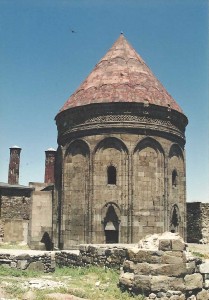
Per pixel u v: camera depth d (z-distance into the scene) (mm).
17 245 31750
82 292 11695
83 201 23859
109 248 14891
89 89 25609
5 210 34281
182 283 11586
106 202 23203
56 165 27344
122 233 22672
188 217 30016
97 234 23047
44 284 12625
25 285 12445
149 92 24953
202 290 12039
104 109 24031
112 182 23625
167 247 11711
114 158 23562
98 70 26953
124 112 23828
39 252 17031
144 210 23078
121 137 23594
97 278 13664
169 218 23891
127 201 22891
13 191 34844
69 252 17188
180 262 11648
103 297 11461
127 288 11875
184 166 26312
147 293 11430
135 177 23266
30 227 28375
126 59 27062
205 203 29297
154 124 24203
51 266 16531
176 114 25453
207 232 28906
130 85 24938
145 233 22859
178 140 25766
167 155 24438
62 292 11711
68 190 24797
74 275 14516
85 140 24328
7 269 15320
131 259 12125
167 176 24188
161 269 11531
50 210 28656
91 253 15617
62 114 26000
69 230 24188
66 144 25453
